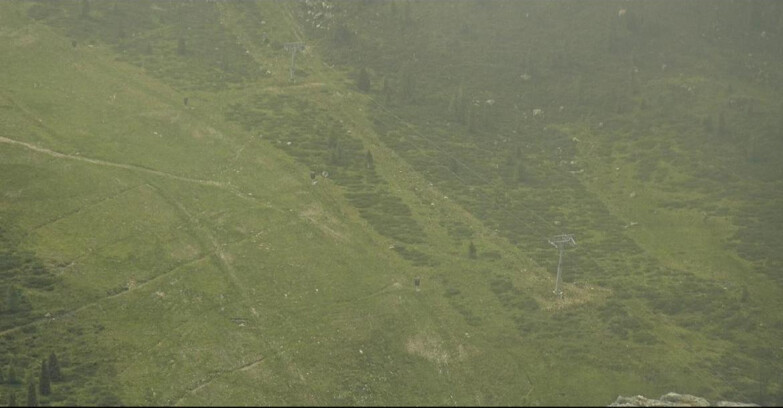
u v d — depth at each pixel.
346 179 166.75
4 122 169.25
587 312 140.25
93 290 137.88
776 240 157.50
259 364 126.50
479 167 174.38
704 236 159.88
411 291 141.88
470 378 126.19
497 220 161.00
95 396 118.75
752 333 137.62
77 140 167.88
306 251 148.75
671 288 146.88
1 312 132.12
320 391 122.69
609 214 165.12
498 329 135.12
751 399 123.00
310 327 133.25
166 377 123.56
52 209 152.25
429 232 156.25
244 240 150.12
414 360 128.62
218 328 132.50
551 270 149.38
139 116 176.25
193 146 170.75
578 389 124.00
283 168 167.12
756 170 173.62
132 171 162.62
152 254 145.62
